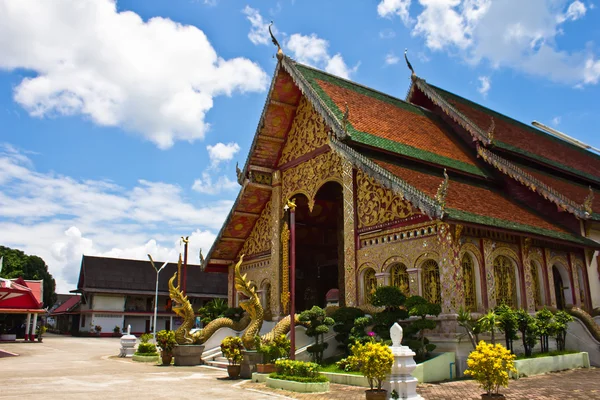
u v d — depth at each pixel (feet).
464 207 54.39
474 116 88.22
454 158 71.26
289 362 43.96
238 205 81.30
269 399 36.60
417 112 81.30
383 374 33.45
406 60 90.94
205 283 204.95
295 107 76.89
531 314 57.47
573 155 100.48
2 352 93.56
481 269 53.52
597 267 70.69
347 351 53.98
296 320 55.93
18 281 139.44
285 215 77.41
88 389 40.70
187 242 77.36
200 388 42.37
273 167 80.28
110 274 190.19
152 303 195.72
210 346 69.97
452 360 47.88
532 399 36.40
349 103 70.13
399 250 56.44
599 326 62.75
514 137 89.30
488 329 46.91
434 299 52.42
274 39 73.72
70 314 207.82
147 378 49.62
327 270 92.07
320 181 70.44
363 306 58.49
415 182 56.49
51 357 81.15
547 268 62.23
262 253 82.58
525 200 72.38
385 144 63.87
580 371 53.31
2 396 36.37
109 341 146.30
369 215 61.11
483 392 39.32
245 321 74.79
